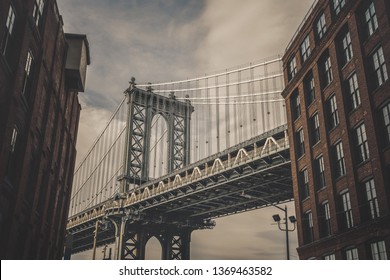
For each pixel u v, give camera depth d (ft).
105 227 259.39
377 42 78.84
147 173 265.54
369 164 79.00
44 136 80.28
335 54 94.63
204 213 225.35
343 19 91.76
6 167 60.34
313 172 102.17
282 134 143.95
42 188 87.04
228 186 177.37
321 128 99.55
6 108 55.11
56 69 89.86
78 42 108.47
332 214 90.58
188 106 293.02
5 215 60.29
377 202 76.38
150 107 279.90
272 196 177.88
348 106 89.61
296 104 119.55
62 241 126.00
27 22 61.77
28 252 75.66
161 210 233.96
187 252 263.70
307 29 112.27
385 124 76.28
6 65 53.93
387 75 75.77
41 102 78.54
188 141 283.79
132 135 268.82
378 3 78.28
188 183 187.93
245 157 154.30
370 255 76.43
